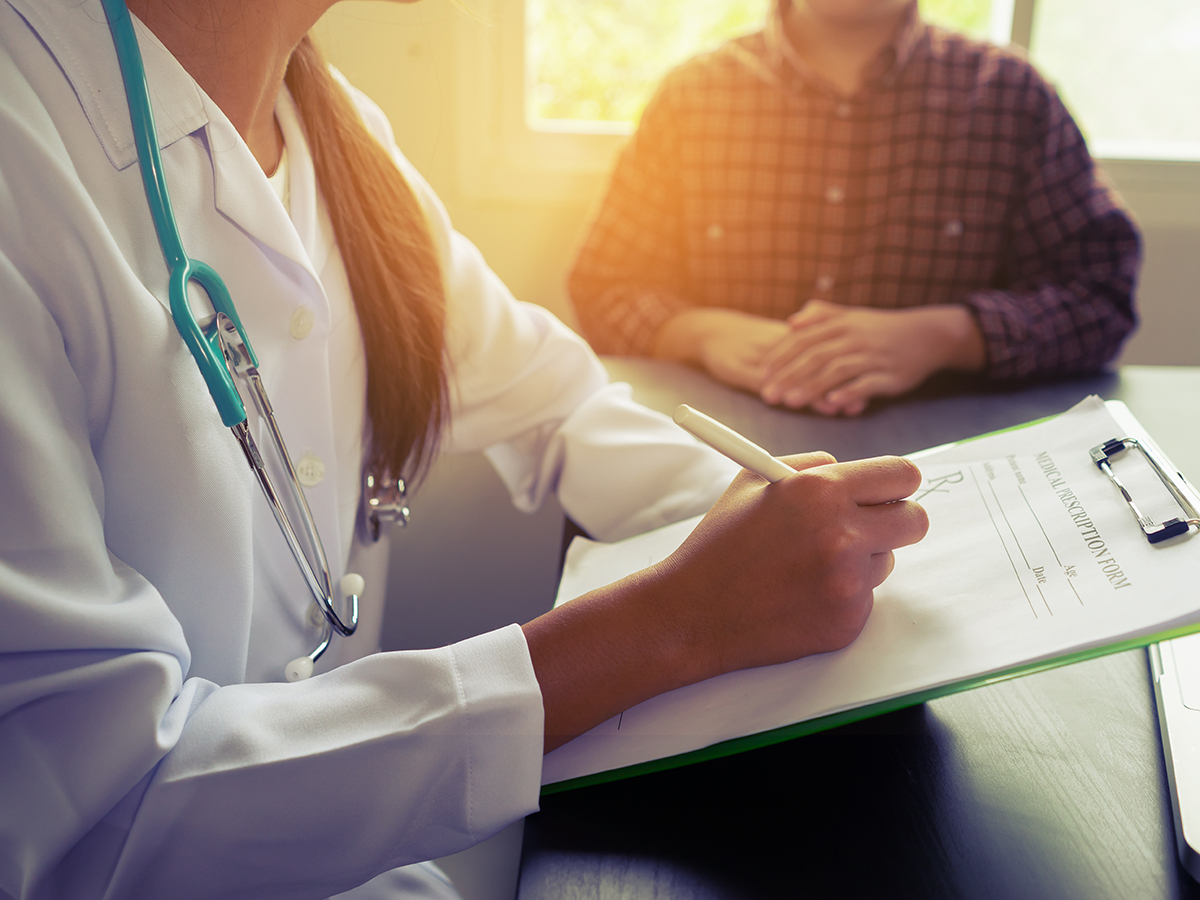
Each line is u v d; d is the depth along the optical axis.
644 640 0.41
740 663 0.41
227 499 0.44
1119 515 0.43
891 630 0.41
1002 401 0.89
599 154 1.61
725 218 1.36
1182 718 0.40
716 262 1.38
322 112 0.59
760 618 0.41
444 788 0.38
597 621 0.41
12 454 0.33
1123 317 1.08
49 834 0.34
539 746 0.39
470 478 0.87
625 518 0.68
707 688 0.41
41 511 0.34
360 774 0.37
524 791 0.39
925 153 1.29
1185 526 0.40
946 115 1.28
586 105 1.67
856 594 0.40
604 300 1.28
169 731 0.36
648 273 1.37
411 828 0.39
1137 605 0.37
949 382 0.96
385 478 0.63
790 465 0.47
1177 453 0.74
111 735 0.35
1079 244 1.20
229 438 0.44
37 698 0.34
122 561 0.41
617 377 0.98
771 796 0.39
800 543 0.41
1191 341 1.71
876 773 0.40
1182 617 0.36
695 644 0.41
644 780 0.40
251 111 0.52
